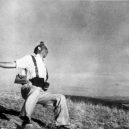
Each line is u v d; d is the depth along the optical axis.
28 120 4.41
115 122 6.36
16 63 4.46
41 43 4.85
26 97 4.55
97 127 5.90
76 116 6.30
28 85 4.52
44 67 4.70
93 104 7.86
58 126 4.56
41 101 4.59
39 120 5.39
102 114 6.81
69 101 7.77
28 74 4.56
